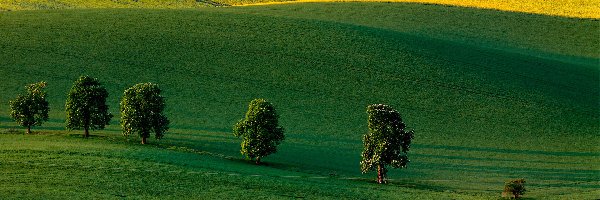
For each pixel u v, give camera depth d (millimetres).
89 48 185875
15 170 86000
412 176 113750
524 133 151250
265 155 110062
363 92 171000
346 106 161375
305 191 91125
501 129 152875
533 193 103500
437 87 177000
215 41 197125
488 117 160125
